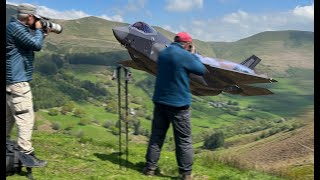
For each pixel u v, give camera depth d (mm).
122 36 15844
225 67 21812
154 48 15914
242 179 7742
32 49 5926
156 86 6805
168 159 9148
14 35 5746
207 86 20203
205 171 8391
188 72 6602
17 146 6059
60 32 6543
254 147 74125
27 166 5824
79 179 6332
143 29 16172
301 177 10453
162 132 7141
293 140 60375
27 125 6016
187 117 6668
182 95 6559
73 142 10258
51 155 8031
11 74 5812
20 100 5914
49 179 6062
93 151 9117
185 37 6691
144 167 7699
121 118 7555
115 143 11289
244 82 22797
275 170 10383
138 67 17078
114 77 7355
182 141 6746
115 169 7320
